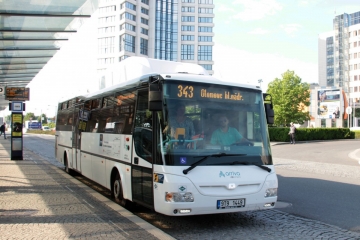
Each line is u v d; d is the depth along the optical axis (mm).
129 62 9453
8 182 11953
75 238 5996
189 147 6707
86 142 11688
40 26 15484
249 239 6367
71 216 7504
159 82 6773
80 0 13125
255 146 7246
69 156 14047
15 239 5895
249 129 7348
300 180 13523
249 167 6992
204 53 116938
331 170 16562
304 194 10734
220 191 6594
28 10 13750
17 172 14516
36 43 17953
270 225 7352
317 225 7367
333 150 29250
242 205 6758
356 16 127438
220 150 6887
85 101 12289
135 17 104750
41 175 13773
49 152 26703
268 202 7035
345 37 129750
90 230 6480
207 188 6520
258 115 7531
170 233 6730
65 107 15406
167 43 112375
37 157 21594
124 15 100625
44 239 5914
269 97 7918
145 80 7551
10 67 23141
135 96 8008
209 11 117625
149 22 109375
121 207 8398
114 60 103000
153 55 109125
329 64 137875
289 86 57062
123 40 101188
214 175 6598
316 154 25703
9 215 7504
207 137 6902
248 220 7754
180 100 6910
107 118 9844
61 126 15867
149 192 6953
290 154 25703
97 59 104750
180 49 114250
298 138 41344
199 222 7570
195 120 6926
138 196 7465
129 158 7977
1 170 15086
